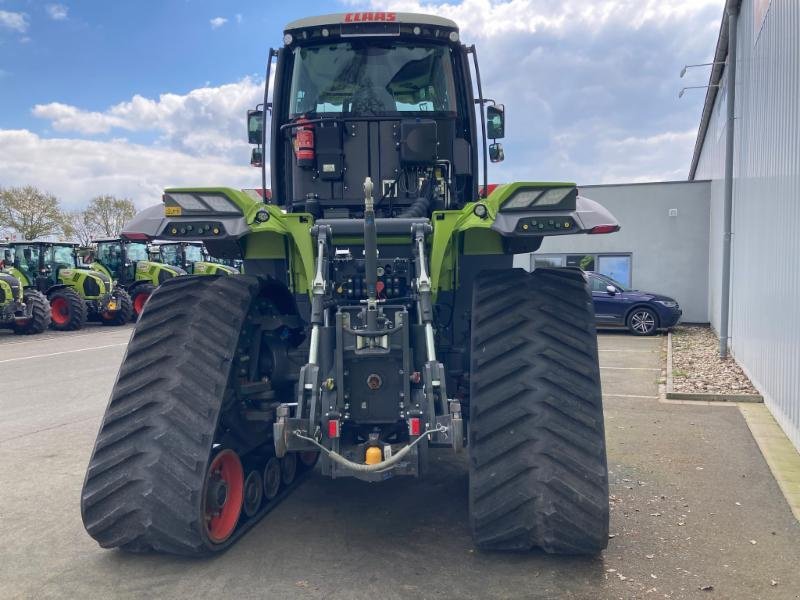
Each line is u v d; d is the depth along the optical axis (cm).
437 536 373
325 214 434
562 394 316
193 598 307
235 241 384
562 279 357
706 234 1727
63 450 586
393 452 321
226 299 363
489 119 488
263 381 388
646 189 1756
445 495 443
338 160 432
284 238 384
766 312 755
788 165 650
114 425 327
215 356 341
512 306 342
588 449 309
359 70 448
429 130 425
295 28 443
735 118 1127
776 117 721
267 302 414
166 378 333
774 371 698
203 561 343
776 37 725
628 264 1778
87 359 1224
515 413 314
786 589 316
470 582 318
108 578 328
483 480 312
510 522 312
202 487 317
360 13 437
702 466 516
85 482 322
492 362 326
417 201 414
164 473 316
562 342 328
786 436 611
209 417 325
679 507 425
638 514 413
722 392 804
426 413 320
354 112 445
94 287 1945
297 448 313
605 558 346
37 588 321
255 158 510
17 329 1730
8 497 461
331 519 400
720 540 373
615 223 339
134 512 317
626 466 516
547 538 312
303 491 451
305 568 334
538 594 306
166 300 363
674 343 1334
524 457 309
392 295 367
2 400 827
